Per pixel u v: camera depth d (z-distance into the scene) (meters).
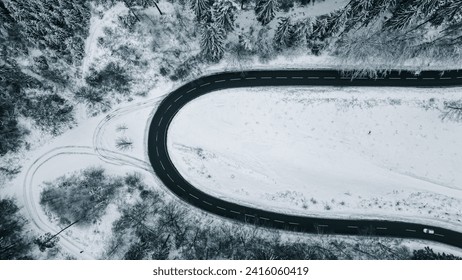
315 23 48.34
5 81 50.47
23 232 50.03
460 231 50.28
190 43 52.19
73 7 48.75
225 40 51.47
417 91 51.62
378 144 52.00
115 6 51.88
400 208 51.31
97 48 52.12
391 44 49.69
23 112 51.91
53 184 51.78
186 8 52.06
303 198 52.03
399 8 46.62
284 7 51.88
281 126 52.38
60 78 52.31
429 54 50.62
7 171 51.41
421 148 51.66
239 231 51.47
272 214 52.31
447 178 51.28
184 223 51.69
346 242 50.91
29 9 44.84
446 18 49.84
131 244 50.19
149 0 50.12
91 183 51.84
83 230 50.72
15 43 49.72
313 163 52.44
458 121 51.25
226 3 44.44
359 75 51.72
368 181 52.03
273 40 51.00
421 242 50.69
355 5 44.44
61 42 49.50
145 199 52.09
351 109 52.00
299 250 49.59
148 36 52.22
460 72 51.19
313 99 52.06
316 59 51.72
